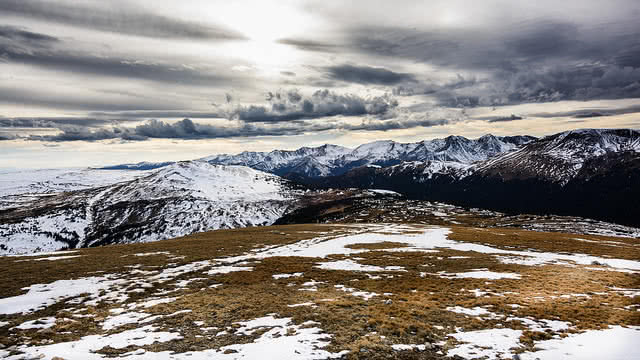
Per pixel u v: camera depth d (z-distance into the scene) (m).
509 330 22.02
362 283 35.53
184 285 35.81
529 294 30.81
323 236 78.88
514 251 57.69
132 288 34.84
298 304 27.89
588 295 30.69
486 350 19.09
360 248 60.00
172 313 26.45
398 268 43.59
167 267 45.19
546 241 69.81
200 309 27.12
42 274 41.09
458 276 39.00
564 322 23.56
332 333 21.52
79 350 19.72
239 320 24.44
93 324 24.69
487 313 25.31
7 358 18.69
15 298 31.44
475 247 61.50
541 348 19.33
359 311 25.84
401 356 18.33
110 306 29.08
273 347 19.36
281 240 72.50
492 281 35.94
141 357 18.50
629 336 20.75
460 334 21.45
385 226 106.88
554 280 36.44
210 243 69.06
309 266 44.56
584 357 17.98
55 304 29.81
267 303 28.34
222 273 40.97
